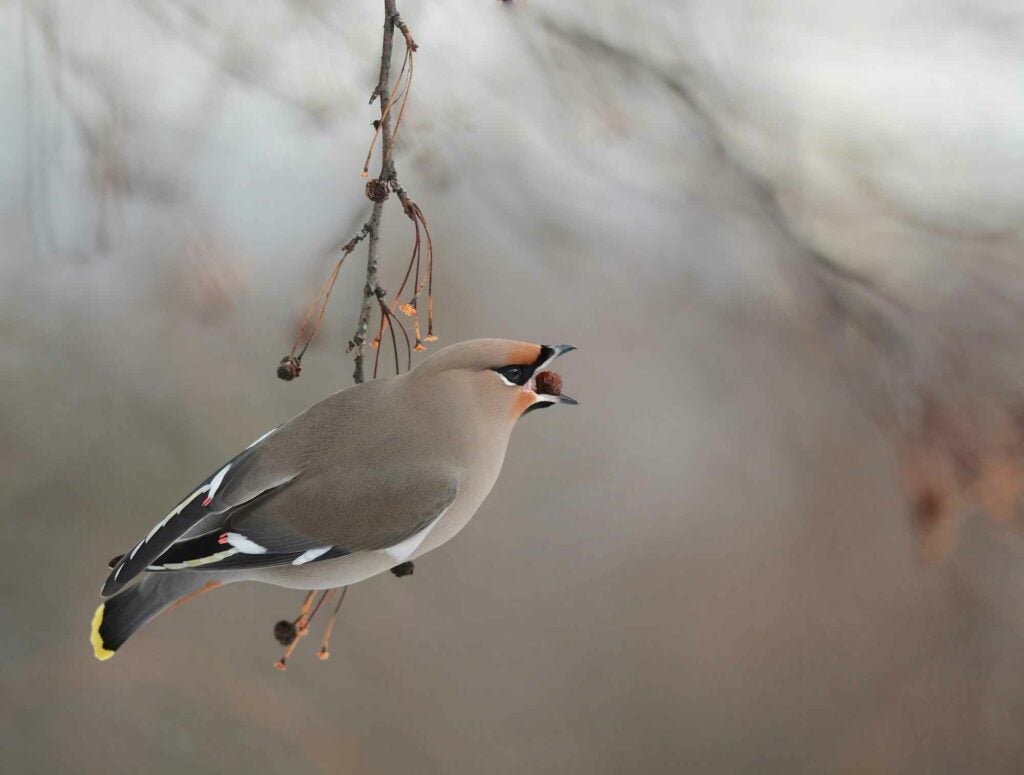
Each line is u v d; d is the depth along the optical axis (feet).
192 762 41.91
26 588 41.68
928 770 45.01
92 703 41.83
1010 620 42.19
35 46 33.01
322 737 43.11
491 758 45.34
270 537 24.53
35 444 41.96
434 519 25.04
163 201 34.22
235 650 44.11
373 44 32.96
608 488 49.67
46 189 31.71
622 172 36.81
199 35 33.53
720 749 46.44
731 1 35.55
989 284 31.58
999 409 27.84
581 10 31.83
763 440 47.78
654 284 43.37
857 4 41.04
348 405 25.66
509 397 25.44
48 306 42.24
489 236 45.14
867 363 28.86
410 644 46.37
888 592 46.09
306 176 44.09
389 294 42.80
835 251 31.71
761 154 33.22
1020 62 42.83
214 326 40.52
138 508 42.32
